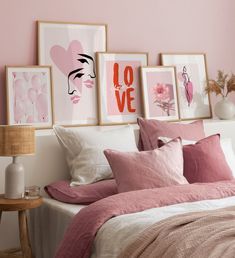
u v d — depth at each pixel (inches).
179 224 101.3
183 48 189.6
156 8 183.0
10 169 135.1
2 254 142.3
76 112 166.7
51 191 146.3
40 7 160.9
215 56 197.0
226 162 148.6
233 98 199.6
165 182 133.1
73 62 166.2
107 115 171.8
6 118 155.2
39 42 160.2
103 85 171.2
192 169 143.3
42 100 159.6
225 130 182.4
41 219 144.8
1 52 155.3
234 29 200.4
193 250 92.0
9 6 156.1
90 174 145.2
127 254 100.1
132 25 178.2
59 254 116.1
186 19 189.8
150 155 136.6
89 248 111.2
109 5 173.3
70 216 129.1
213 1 195.9
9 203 130.2
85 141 149.2
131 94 176.9
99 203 119.0
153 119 167.3
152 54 182.9
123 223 109.2
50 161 152.9
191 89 190.2
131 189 131.1
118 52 174.2
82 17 168.4
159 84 181.6
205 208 117.7
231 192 131.6
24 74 157.2
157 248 95.7
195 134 163.8
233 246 87.7
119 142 151.7
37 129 158.7
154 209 116.4
